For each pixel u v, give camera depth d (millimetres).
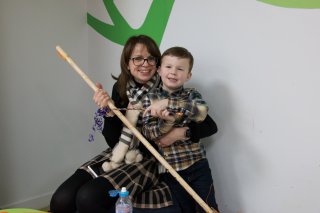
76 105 2027
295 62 1233
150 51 1360
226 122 1460
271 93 1309
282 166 1319
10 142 1771
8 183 1788
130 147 1382
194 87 1555
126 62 1393
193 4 1484
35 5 1771
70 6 1915
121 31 1810
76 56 1985
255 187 1410
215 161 1529
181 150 1307
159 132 1271
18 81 1760
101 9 1904
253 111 1369
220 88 1457
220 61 1438
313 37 1182
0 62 1684
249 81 1363
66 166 2033
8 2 1673
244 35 1349
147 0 1659
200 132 1296
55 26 1865
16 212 1224
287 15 1229
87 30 2018
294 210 1310
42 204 1938
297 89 1242
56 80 1913
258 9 1296
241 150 1431
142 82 1419
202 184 1295
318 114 1204
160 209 1222
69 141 2025
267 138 1346
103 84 1973
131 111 1356
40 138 1888
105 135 1425
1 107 1717
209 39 1457
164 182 1347
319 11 1157
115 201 1249
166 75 1272
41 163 1911
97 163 1413
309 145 1239
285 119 1288
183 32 1541
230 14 1375
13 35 1711
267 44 1292
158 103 1239
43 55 1839
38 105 1854
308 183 1259
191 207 1290
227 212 1520
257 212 1419
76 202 1223
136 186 1257
